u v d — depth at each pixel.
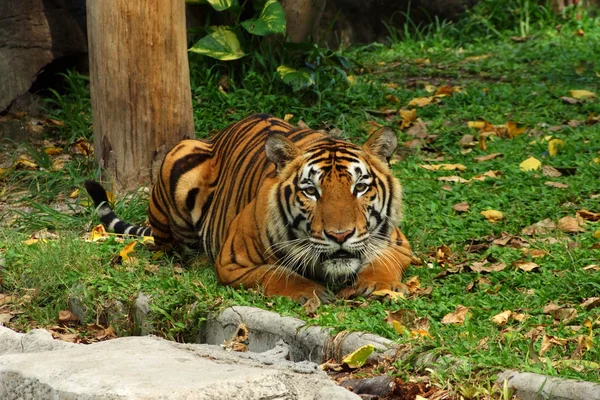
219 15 18.30
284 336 8.49
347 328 8.16
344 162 9.43
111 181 14.11
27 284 10.93
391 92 18.28
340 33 23.77
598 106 17.08
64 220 12.95
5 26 17.14
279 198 9.57
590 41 22.70
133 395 6.00
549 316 8.51
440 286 9.77
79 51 17.86
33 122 17.12
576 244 10.65
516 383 6.79
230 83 17.64
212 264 11.14
